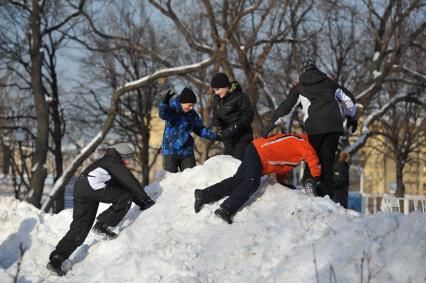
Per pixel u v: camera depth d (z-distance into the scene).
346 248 5.62
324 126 7.63
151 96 30.88
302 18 26.80
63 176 22.81
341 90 7.82
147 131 30.80
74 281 6.82
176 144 8.80
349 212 6.98
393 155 37.84
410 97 26.73
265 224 6.77
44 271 7.26
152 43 28.89
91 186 7.21
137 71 30.38
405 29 25.48
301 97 7.76
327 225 6.39
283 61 27.08
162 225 7.38
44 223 8.30
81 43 26.97
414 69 27.89
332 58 28.28
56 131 28.53
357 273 5.29
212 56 21.53
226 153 9.03
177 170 8.94
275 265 6.00
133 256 6.82
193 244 6.85
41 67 23.97
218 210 7.19
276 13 24.77
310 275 5.44
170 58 28.98
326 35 27.67
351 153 25.66
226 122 8.86
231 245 6.61
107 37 25.81
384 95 30.72
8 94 29.41
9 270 7.27
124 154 7.46
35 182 23.61
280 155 7.30
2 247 7.91
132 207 8.27
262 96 27.80
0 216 8.34
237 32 25.22
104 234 7.43
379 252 5.49
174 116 8.77
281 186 7.74
